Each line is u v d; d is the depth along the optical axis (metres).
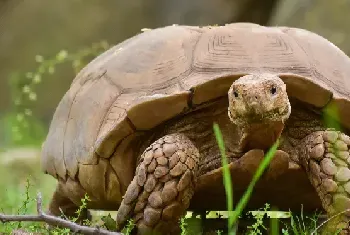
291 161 5.77
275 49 6.10
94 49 12.33
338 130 5.87
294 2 20.69
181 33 6.49
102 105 6.24
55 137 7.01
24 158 14.46
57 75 28.61
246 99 5.06
